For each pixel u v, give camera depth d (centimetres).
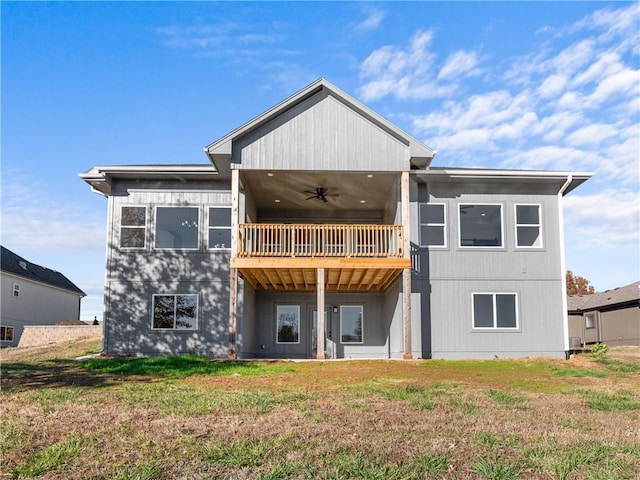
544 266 1784
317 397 940
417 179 1773
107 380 1177
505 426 695
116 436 638
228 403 862
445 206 1786
